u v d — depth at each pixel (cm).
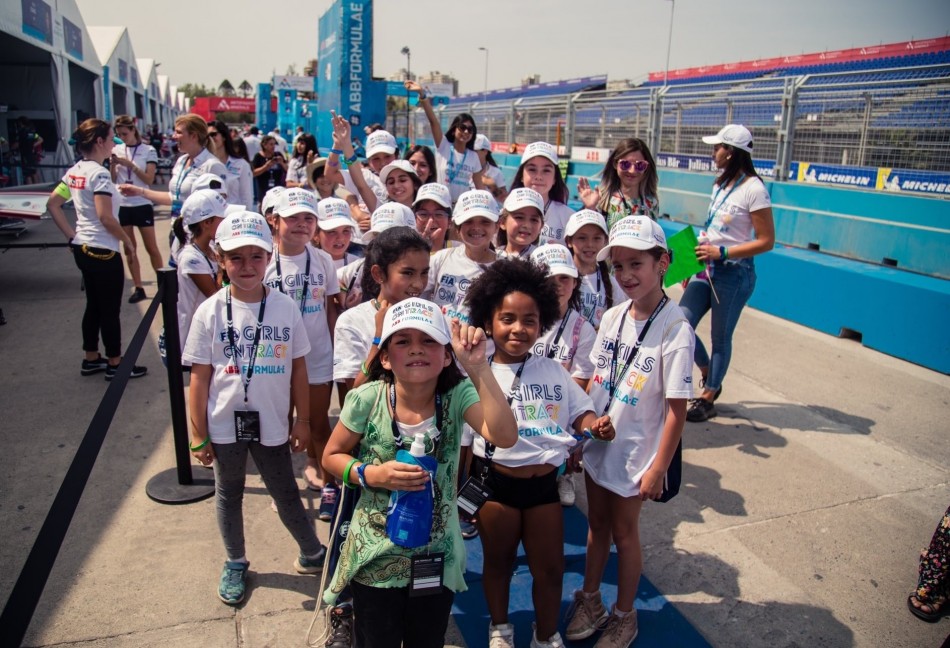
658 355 271
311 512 384
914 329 612
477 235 353
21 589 163
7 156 1555
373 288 321
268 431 297
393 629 222
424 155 599
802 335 694
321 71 1667
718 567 345
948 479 431
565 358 325
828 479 430
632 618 287
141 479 413
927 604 311
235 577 314
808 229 788
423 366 211
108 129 550
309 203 359
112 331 559
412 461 209
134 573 328
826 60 2122
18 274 903
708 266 491
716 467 444
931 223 651
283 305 303
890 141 720
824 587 331
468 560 350
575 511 402
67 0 1714
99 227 541
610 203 467
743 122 943
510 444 221
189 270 393
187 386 557
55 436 464
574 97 1363
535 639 276
